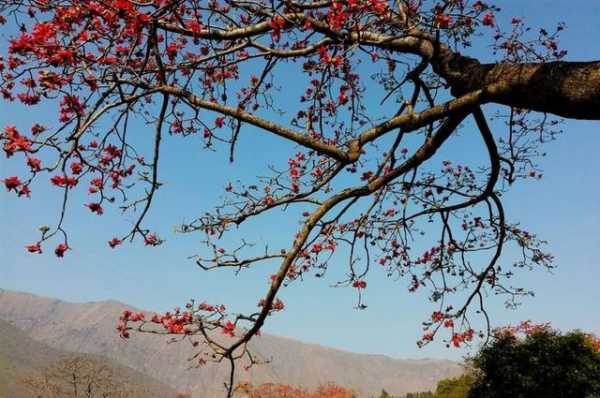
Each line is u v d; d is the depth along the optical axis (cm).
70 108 429
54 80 404
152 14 426
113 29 437
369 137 449
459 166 757
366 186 490
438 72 466
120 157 505
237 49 495
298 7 465
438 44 465
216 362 482
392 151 588
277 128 439
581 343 1301
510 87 366
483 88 389
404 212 666
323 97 618
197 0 455
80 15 412
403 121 438
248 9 496
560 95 332
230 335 486
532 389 1309
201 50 582
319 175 605
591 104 320
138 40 449
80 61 414
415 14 484
